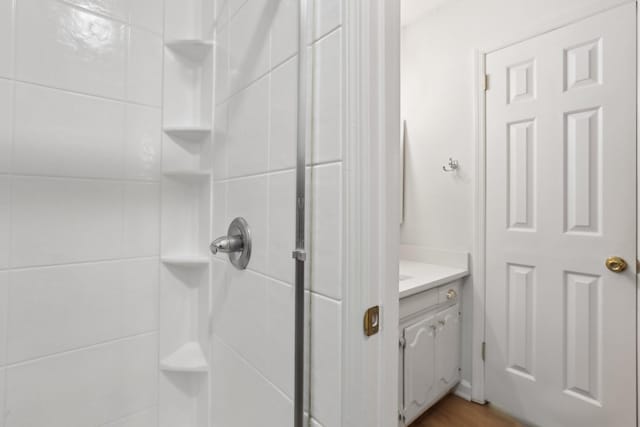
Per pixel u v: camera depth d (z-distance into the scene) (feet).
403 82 7.07
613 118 4.36
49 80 2.49
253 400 2.33
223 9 2.88
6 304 2.34
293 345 1.91
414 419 4.84
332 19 1.67
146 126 2.97
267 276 2.19
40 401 2.46
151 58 3.00
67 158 2.58
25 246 2.41
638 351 4.18
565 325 4.81
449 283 5.58
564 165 4.82
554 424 4.88
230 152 2.73
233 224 2.59
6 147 2.33
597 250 4.50
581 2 4.65
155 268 3.04
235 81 2.66
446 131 6.30
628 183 4.25
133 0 2.90
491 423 5.23
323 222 1.72
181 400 3.13
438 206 6.42
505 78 5.46
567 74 4.79
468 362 5.90
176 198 3.15
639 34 4.16
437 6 6.36
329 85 1.68
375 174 1.59
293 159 1.93
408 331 4.67
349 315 1.55
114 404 2.80
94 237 2.71
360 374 1.55
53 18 2.51
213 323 2.98
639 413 4.16
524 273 5.24
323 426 1.70
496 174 5.58
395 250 1.69
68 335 2.59
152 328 3.02
